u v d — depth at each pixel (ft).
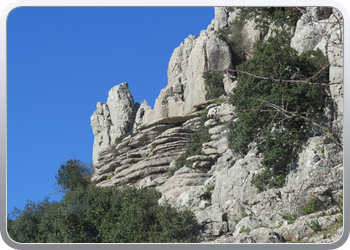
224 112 87.92
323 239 38.55
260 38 118.93
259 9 114.32
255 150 66.49
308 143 54.85
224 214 58.08
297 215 48.34
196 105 118.83
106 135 181.68
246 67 67.36
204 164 84.17
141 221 59.57
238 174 62.69
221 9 154.51
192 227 56.90
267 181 57.62
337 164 51.39
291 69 59.26
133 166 108.88
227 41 128.57
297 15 94.89
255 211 53.11
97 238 61.31
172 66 164.14
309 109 56.54
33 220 64.80
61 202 68.49
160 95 137.08
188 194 71.61
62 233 60.64
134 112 180.45
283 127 57.88
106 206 67.82
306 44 66.03
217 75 119.03
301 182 50.49
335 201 47.42
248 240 41.11
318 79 56.70
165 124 124.57
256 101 59.72
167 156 107.65
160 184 93.76
